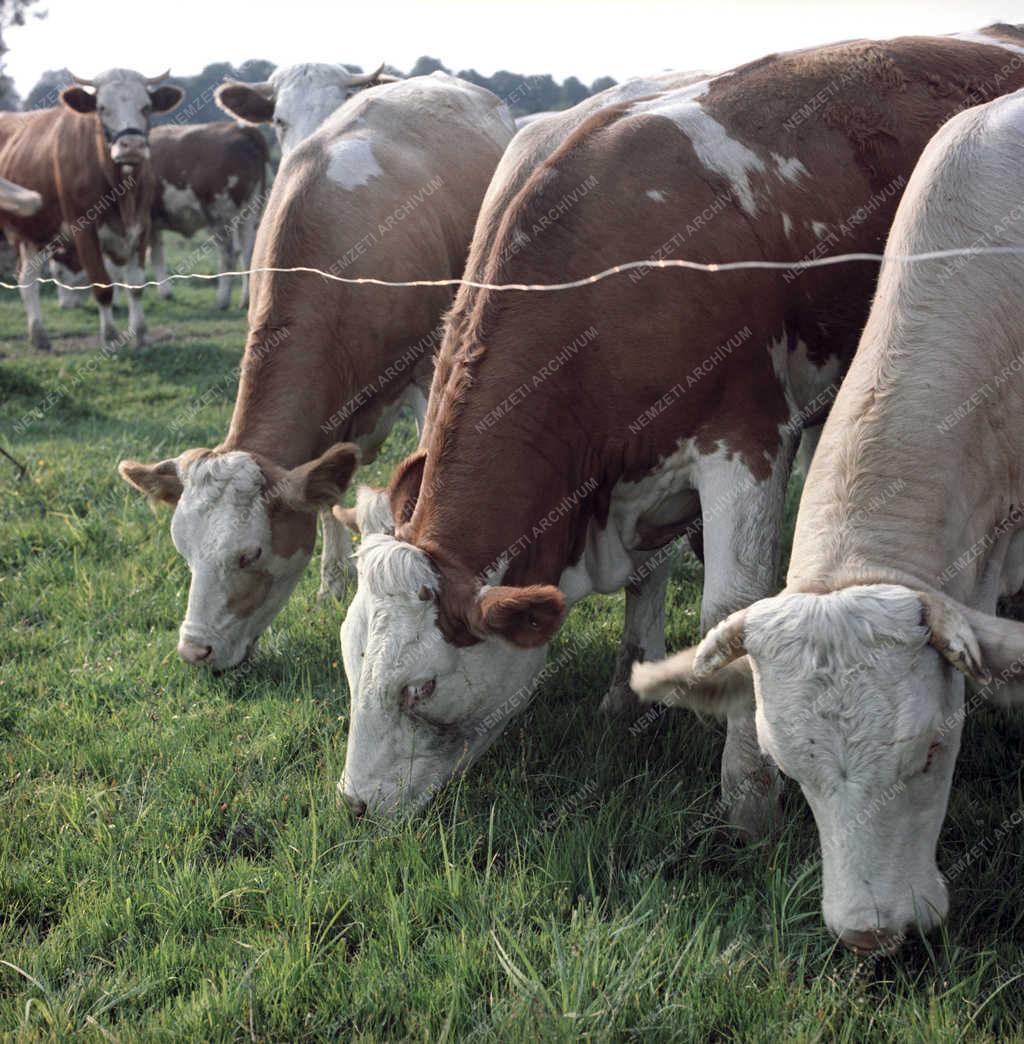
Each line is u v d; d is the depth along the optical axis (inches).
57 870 145.9
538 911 133.9
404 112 258.8
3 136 578.2
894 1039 112.7
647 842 148.2
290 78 348.8
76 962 130.5
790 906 133.7
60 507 289.3
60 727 184.5
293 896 136.8
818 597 109.9
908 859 112.5
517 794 160.1
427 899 136.6
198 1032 116.1
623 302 153.3
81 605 233.3
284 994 121.8
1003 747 166.4
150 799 163.2
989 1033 112.4
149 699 196.4
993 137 135.5
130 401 434.0
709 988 118.9
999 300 127.7
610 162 157.6
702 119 164.9
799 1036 110.6
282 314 211.0
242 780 168.4
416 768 151.5
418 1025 117.5
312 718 184.7
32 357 538.6
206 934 134.5
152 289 790.5
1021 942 128.3
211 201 764.0
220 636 203.2
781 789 155.3
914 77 178.1
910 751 107.0
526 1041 111.0
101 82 517.3
